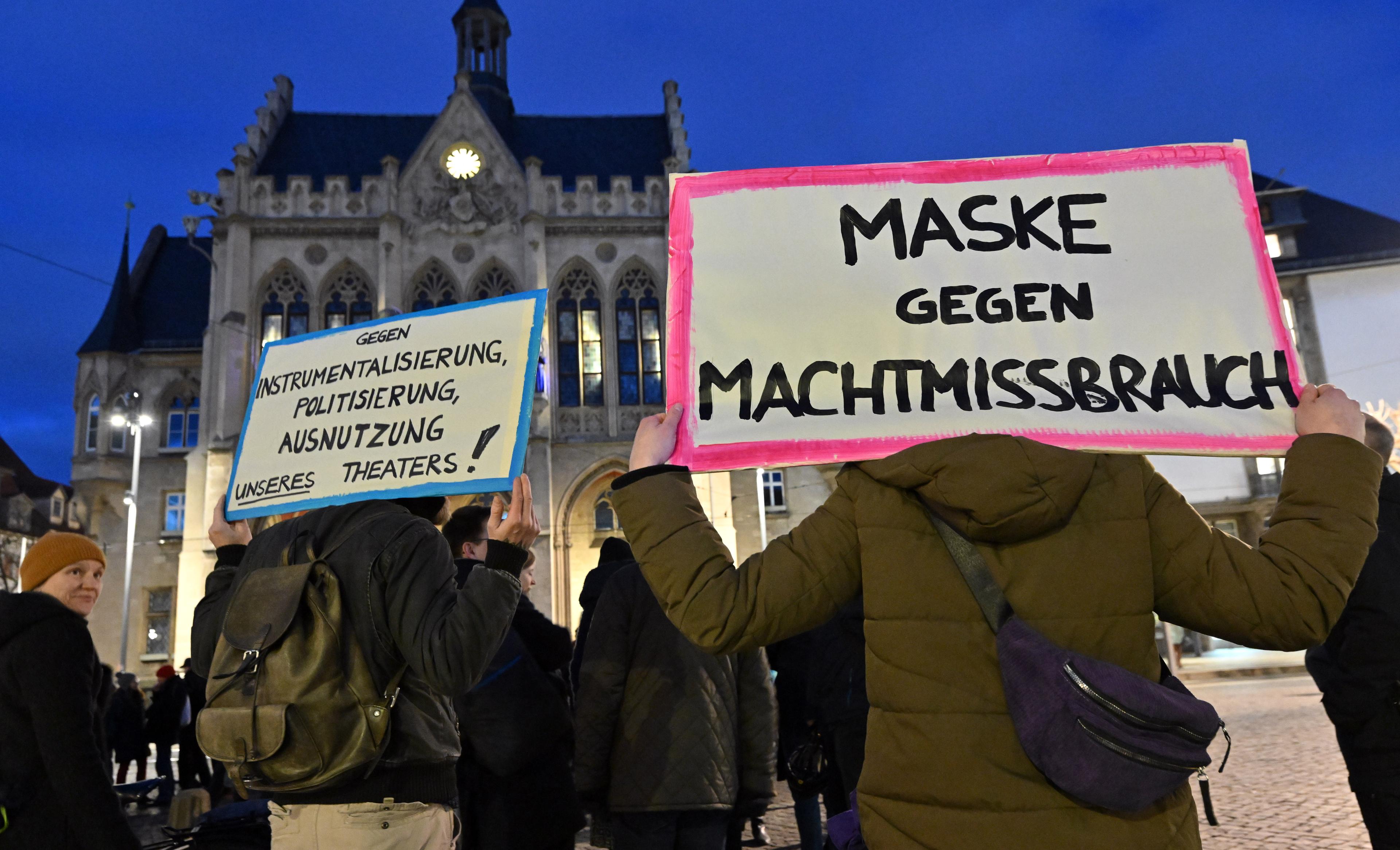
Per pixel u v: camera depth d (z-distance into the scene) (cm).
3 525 4019
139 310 3750
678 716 343
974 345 228
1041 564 171
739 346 230
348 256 3092
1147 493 182
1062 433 219
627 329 3134
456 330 292
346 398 298
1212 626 176
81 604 325
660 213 3231
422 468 276
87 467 3431
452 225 3128
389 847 222
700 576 182
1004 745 162
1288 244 3516
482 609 222
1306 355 3409
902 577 175
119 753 1327
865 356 228
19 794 258
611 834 360
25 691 257
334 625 222
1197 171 241
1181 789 166
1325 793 721
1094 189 240
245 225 3047
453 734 245
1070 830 157
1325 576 169
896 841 166
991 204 239
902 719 170
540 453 2922
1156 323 229
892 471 177
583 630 425
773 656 502
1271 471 3069
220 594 282
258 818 350
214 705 224
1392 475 300
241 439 312
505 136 3747
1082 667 155
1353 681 291
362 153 3628
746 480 3088
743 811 371
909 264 235
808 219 239
